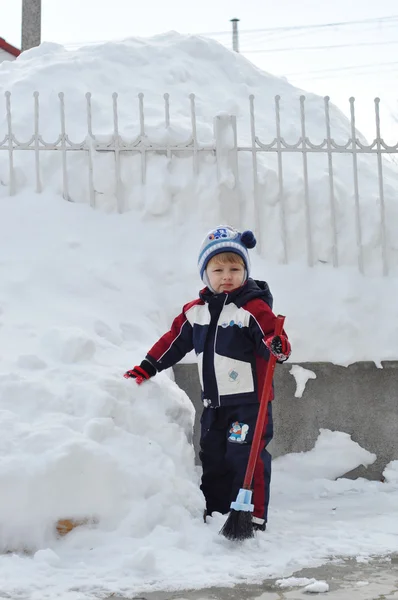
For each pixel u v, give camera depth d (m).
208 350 4.06
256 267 5.58
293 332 5.29
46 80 6.53
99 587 3.02
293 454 5.16
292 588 3.00
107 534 3.51
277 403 5.19
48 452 3.55
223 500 4.10
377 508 4.45
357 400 5.25
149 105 6.41
